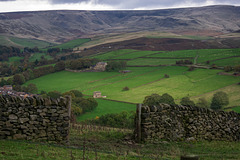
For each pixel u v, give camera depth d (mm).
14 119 12750
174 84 159125
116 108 106438
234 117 22578
